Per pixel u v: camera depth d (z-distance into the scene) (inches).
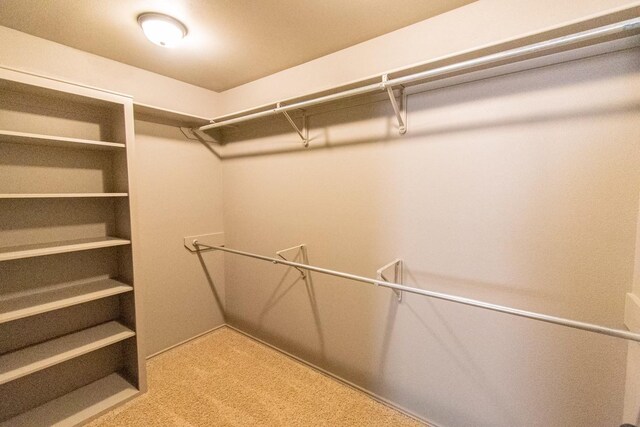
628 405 42.3
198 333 101.2
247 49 69.2
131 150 68.8
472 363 56.9
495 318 53.8
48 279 66.9
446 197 57.4
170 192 91.6
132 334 71.0
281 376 79.0
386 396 69.2
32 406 64.9
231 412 65.7
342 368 76.7
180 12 53.9
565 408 48.3
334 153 73.7
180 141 93.2
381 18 56.5
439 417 61.7
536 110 47.4
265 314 94.8
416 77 49.1
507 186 50.9
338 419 64.1
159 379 77.4
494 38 50.2
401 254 64.2
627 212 41.8
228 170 102.7
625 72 40.7
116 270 78.2
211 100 99.3
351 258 72.6
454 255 57.3
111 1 50.7
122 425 62.1
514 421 53.1
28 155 63.0
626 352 43.1
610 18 36.3
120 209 73.5
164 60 75.5
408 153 61.6
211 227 103.3
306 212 80.9
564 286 47.1
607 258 43.6
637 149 40.7
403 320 65.1
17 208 61.9
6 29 59.4
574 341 47.0
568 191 45.8
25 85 55.4
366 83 60.8
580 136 44.3
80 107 69.5
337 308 76.5
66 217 68.8
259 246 94.7
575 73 44.0
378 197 66.9
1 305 58.6
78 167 70.2
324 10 53.7
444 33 55.1
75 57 68.9
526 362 51.2
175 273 93.8
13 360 59.0
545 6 45.8
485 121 52.2
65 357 60.7
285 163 84.9
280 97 83.2
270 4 51.6
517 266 50.9
